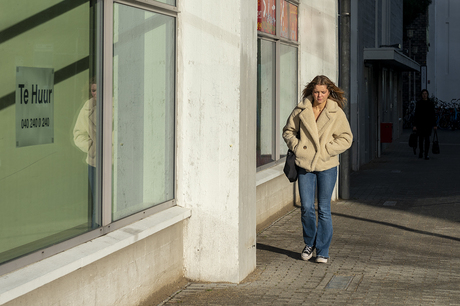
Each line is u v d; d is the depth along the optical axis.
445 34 39.12
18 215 3.43
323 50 9.38
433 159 16.69
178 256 5.19
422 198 10.02
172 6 5.11
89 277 3.84
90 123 4.12
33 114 3.56
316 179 5.94
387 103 20.77
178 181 5.29
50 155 3.71
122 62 4.46
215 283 5.23
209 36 5.11
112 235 4.23
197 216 5.25
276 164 8.56
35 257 3.51
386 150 19.72
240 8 5.00
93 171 4.16
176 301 4.74
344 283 5.19
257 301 4.71
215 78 5.12
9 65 3.37
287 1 8.95
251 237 5.52
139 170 4.74
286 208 8.71
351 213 8.64
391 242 6.80
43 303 3.38
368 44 16.47
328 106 5.75
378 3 18.86
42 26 3.62
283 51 8.83
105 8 4.20
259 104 7.86
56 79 3.76
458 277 5.38
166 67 5.10
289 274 5.49
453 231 7.41
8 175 3.36
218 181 5.18
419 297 4.79
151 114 4.89
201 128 5.20
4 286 3.11
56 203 3.77
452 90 38.91
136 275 4.45
